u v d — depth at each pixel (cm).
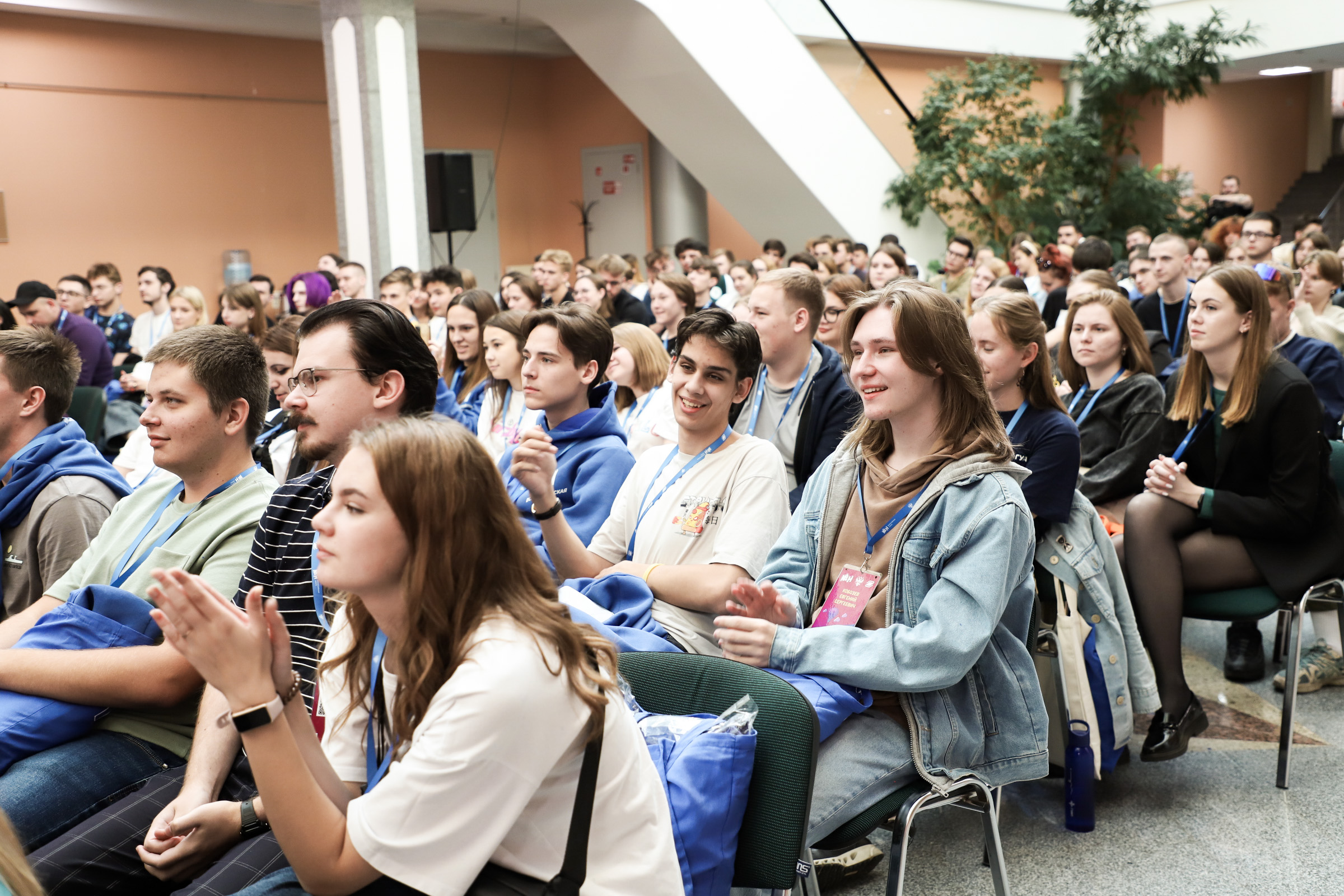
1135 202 1161
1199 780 271
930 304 182
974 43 1119
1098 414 322
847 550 197
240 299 617
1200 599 281
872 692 183
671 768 148
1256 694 321
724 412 240
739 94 920
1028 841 245
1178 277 508
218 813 155
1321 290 477
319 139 1151
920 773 179
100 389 491
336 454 193
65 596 211
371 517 116
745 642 181
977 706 184
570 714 117
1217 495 272
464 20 1130
